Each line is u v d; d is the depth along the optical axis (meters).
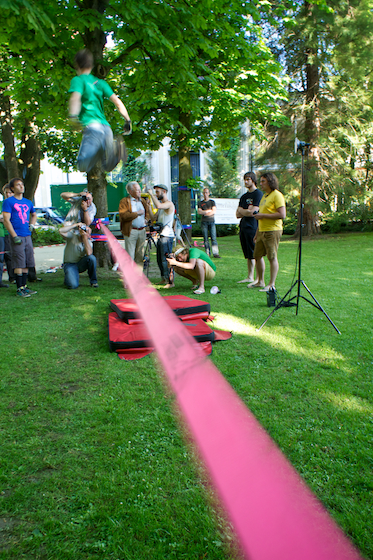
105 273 8.71
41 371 3.52
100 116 2.95
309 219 18.78
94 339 4.37
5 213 6.38
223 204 14.79
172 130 12.45
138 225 7.18
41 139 15.80
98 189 8.50
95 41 6.30
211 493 1.97
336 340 4.16
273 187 6.08
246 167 29.19
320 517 1.74
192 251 6.64
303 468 2.11
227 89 10.39
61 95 7.14
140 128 11.39
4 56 9.86
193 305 4.83
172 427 2.57
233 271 8.81
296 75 17.17
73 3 5.98
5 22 5.18
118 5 5.61
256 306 5.61
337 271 8.54
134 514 1.83
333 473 2.08
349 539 1.63
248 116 11.27
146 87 7.86
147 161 29.27
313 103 16.72
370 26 15.19
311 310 5.35
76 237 7.11
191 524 1.77
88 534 1.74
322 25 15.59
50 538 1.71
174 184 29.83
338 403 2.84
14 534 1.75
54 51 6.23
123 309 4.79
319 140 16.70
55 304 5.99
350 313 5.16
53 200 27.05
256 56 10.17
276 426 2.51
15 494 1.98
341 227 20.67
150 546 1.67
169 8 5.85
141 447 2.35
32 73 6.83
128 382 3.27
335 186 17.12
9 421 2.69
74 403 2.92
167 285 7.23
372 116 16.95
